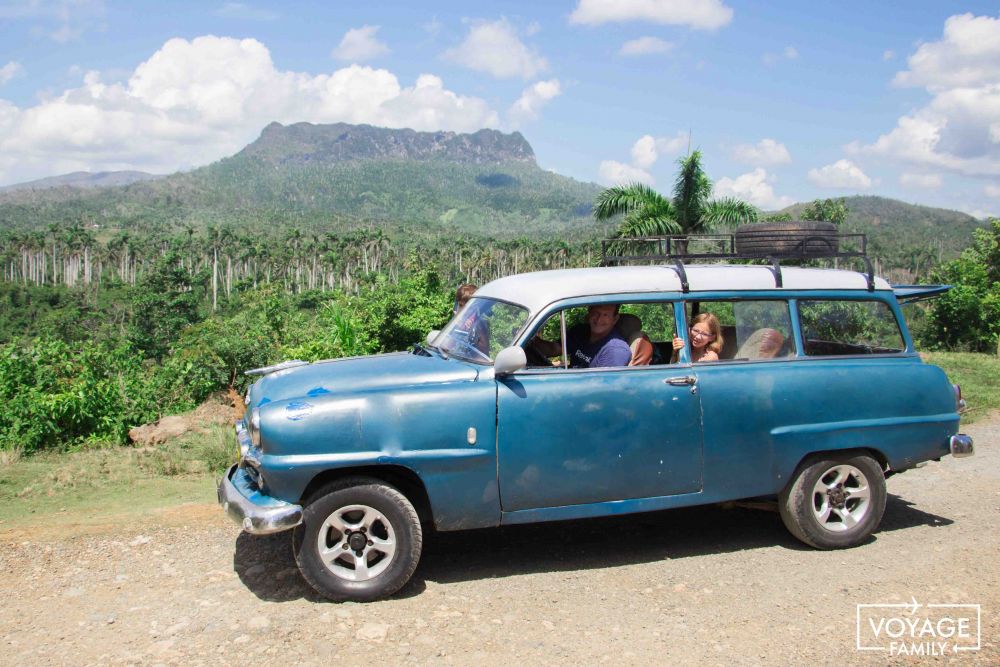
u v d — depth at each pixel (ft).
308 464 14.39
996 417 31.32
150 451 27.76
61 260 557.33
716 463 16.67
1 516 20.44
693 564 16.76
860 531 17.67
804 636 13.39
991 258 74.02
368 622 13.96
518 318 16.38
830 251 18.47
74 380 32.19
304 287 508.94
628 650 12.93
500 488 15.52
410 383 15.49
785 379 17.16
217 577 16.10
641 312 16.99
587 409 15.81
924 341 67.62
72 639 13.39
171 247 520.83
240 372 37.78
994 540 17.94
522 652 12.87
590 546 17.88
